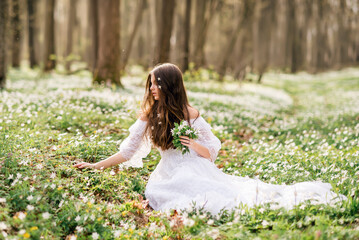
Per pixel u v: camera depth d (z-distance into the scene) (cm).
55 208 312
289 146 548
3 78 1165
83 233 289
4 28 1201
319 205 326
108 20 1320
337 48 6850
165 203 351
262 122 952
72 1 3362
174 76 360
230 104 1180
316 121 973
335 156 495
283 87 2969
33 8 2973
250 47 3388
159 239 295
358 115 1004
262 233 281
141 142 387
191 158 368
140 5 2291
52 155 427
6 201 305
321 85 3142
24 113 616
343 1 4778
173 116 364
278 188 363
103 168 387
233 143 673
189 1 2398
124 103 803
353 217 307
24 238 252
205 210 322
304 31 5194
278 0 4466
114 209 334
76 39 4600
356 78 3531
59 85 1375
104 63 1337
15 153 395
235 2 2905
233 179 396
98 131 541
